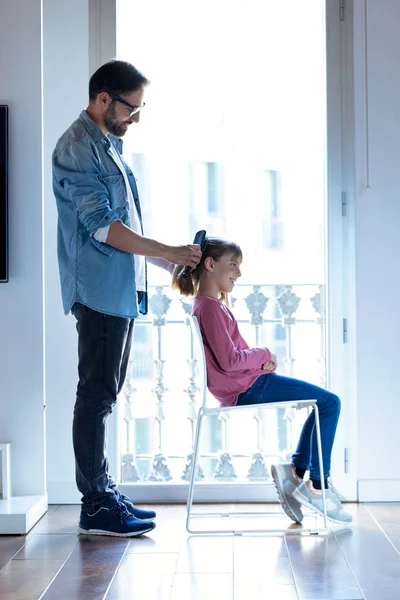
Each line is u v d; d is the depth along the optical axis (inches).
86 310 116.5
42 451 132.2
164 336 144.9
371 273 137.7
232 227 143.5
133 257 117.2
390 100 138.3
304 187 142.9
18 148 131.6
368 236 137.8
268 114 142.7
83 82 140.9
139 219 125.1
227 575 99.0
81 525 119.3
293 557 106.0
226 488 139.9
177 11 142.6
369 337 137.6
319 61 141.9
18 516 119.6
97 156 115.9
